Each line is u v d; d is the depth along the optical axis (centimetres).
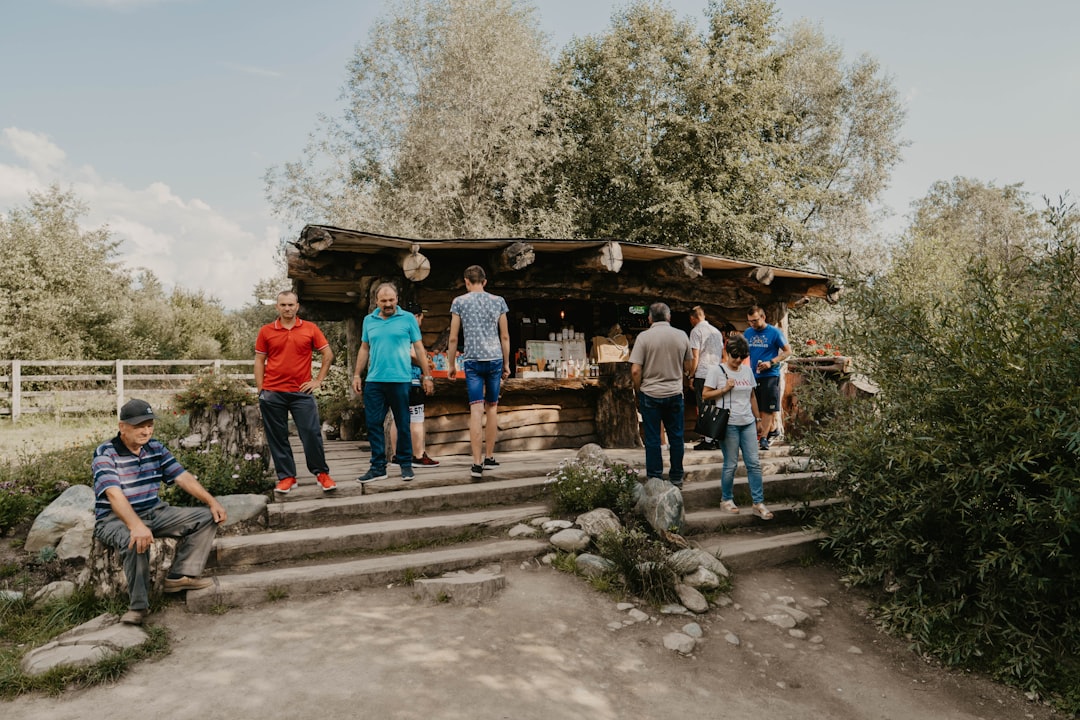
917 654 473
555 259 861
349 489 597
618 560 512
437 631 426
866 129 2583
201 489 465
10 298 1891
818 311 1795
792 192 2183
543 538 566
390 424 735
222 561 493
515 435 862
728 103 2144
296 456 855
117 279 2375
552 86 2395
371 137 2222
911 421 554
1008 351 493
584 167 2322
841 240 2423
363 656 393
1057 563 484
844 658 457
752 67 2173
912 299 572
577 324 991
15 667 368
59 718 329
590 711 359
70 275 2006
